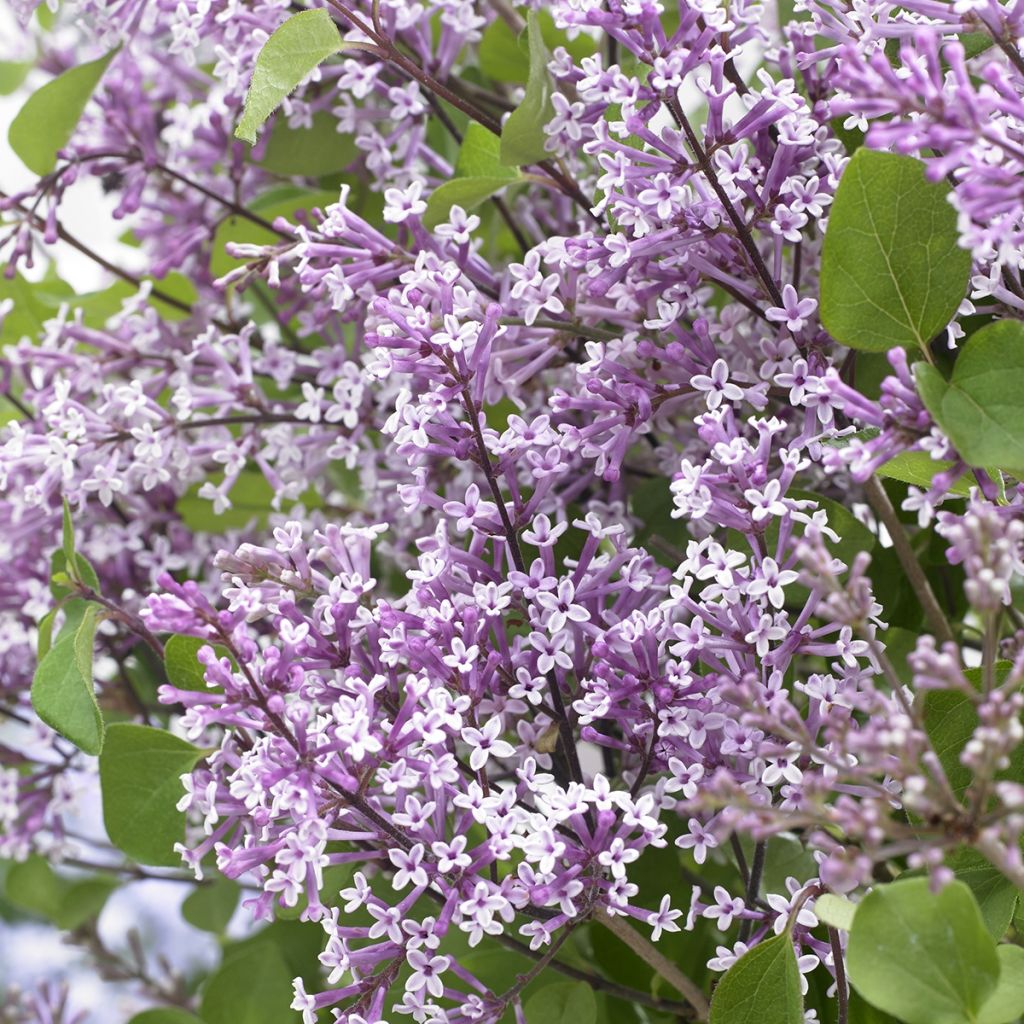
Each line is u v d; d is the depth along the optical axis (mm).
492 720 322
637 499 397
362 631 336
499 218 439
